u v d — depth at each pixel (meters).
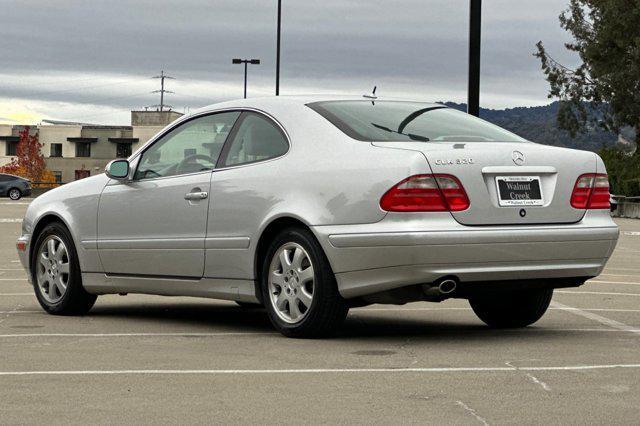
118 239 12.08
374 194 9.77
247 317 12.41
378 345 9.95
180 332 10.94
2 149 163.12
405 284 9.71
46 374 8.32
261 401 7.28
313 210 10.12
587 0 84.88
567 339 10.41
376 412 6.93
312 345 9.95
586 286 16.84
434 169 9.70
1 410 6.98
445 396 7.44
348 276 9.94
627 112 79.69
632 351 9.55
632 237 36.25
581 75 86.44
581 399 7.32
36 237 12.99
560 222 10.24
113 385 7.86
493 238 9.77
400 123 10.64
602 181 10.60
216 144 11.41
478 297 10.98
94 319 12.20
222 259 11.01
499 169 9.95
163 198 11.62
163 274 11.67
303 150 10.49
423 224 9.62
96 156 162.38
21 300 14.16
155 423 6.62
